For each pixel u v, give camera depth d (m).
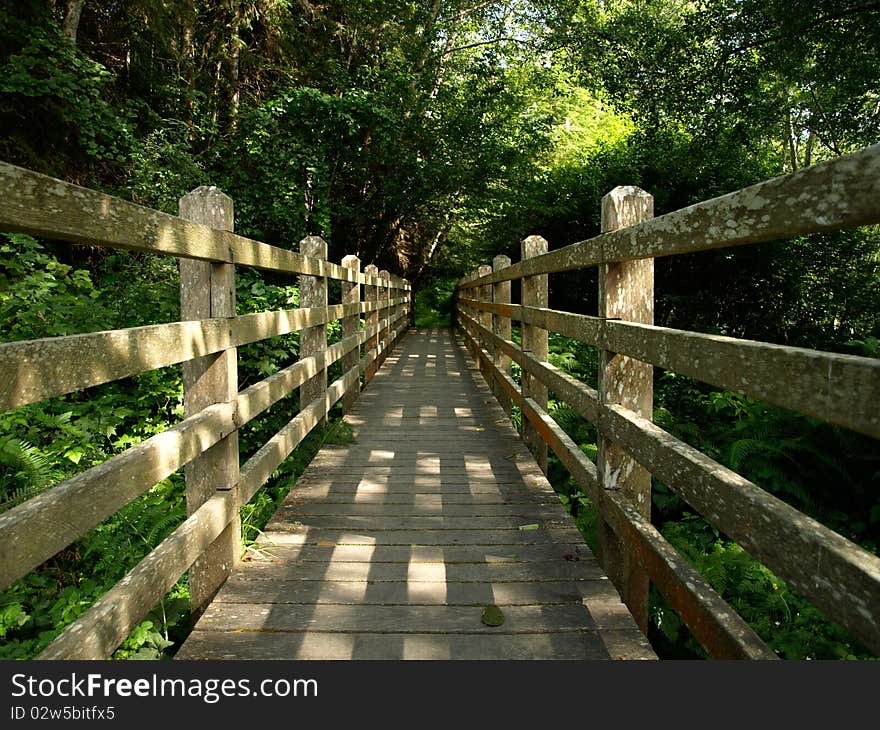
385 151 14.21
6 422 3.59
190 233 2.01
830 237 11.21
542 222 15.46
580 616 2.22
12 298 4.44
